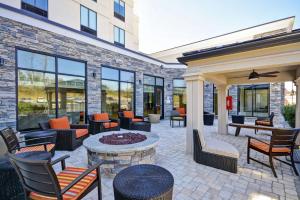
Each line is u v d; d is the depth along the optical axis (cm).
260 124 746
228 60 384
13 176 219
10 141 311
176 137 645
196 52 418
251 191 270
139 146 328
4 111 477
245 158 424
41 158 276
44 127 492
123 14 1184
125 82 913
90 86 725
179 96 1242
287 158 408
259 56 344
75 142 484
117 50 852
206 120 943
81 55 688
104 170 321
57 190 159
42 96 579
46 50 575
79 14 869
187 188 278
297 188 279
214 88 1234
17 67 508
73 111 673
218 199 249
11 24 489
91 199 247
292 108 778
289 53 312
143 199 163
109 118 737
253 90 1155
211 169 351
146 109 1060
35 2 695
